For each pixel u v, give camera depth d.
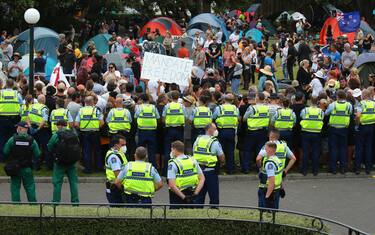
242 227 21.36
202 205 21.61
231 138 30.92
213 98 32.38
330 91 35.66
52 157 31.39
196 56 48.12
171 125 30.45
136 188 22.59
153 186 22.84
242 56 49.66
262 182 23.45
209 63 51.22
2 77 41.25
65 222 21.58
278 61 63.56
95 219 21.50
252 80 51.78
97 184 30.38
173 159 23.11
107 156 23.77
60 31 71.75
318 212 27.03
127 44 51.91
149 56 35.09
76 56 47.00
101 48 59.94
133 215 21.53
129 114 30.45
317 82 38.09
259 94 31.12
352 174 31.89
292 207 27.61
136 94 32.81
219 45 52.41
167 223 21.44
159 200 28.34
